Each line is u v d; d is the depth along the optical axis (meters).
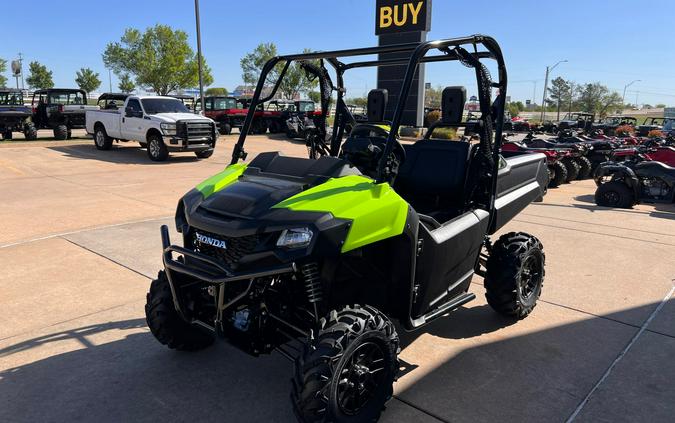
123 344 3.69
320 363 2.43
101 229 6.62
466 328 4.04
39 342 3.68
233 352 3.62
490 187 3.92
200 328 3.03
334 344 2.46
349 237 2.57
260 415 2.90
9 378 3.22
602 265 5.64
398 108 2.98
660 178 9.36
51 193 9.13
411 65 2.99
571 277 5.23
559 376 3.34
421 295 3.26
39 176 11.18
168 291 3.28
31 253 5.61
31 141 18.70
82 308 4.26
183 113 15.38
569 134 16.92
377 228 2.71
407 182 4.33
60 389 3.12
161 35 44.06
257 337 2.71
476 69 3.59
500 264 3.99
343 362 2.47
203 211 2.87
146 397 3.06
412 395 3.10
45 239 6.12
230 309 2.72
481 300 4.64
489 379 3.29
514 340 3.84
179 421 2.84
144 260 5.42
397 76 23.41
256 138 23.11
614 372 3.39
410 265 2.98
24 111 18.38
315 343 2.49
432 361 3.51
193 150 14.70
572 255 6.00
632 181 9.01
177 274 2.97
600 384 3.25
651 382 3.28
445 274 3.47
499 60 3.62
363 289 3.06
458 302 3.66
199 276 2.65
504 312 4.08
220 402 3.02
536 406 3.01
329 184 2.85
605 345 3.77
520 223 7.67
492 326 4.08
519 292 4.02
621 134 23.58
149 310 3.31
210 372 3.35
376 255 3.00
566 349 3.71
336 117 4.33
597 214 8.54
